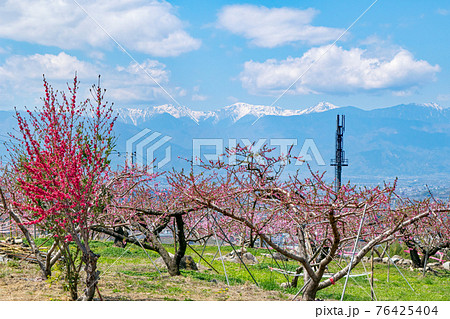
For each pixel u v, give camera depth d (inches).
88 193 350.6
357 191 411.8
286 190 456.1
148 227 641.6
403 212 409.7
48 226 372.8
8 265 535.2
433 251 1026.7
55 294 400.8
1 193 435.5
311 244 565.3
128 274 605.0
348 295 637.9
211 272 750.5
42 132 353.4
